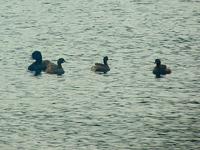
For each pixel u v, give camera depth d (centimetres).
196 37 10312
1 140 6869
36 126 7181
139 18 11512
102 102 7794
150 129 7131
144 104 7750
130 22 11219
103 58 9231
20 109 7606
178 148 6738
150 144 6806
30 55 9375
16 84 8319
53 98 7906
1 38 10175
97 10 12038
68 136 6962
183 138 6944
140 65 9006
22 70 8775
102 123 7256
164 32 10594
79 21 11250
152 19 11450
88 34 10444
